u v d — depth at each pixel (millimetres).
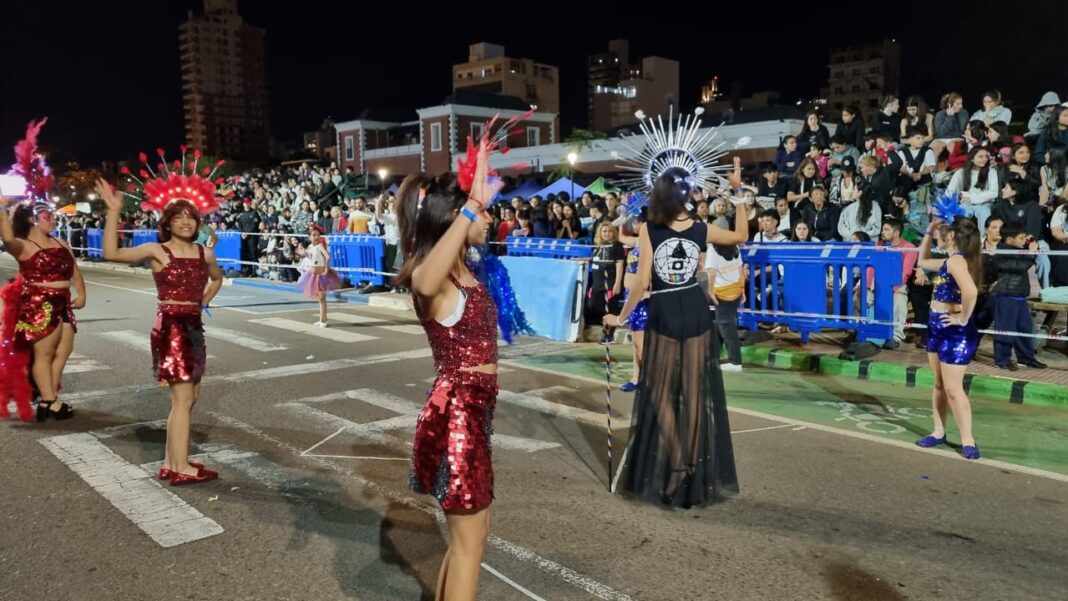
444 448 3029
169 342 5172
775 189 13188
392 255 15633
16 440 6305
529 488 5219
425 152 44594
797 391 7879
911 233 10375
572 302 10945
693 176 5414
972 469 5496
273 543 4375
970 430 5734
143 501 4992
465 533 3082
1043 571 3971
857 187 10930
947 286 5711
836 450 5953
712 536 4430
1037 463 5609
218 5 157750
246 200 23484
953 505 4844
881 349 9195
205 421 6867
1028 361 8203
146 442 6262
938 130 11867
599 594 3779
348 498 5051
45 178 6855
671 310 4789
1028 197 9273
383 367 9172
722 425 4879
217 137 159125
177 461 5305
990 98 11312
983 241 8367
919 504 4863
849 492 5082
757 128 26734
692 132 5496
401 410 7234
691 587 3840
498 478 5422
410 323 12648
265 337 11289
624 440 6305
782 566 4055
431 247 3025
